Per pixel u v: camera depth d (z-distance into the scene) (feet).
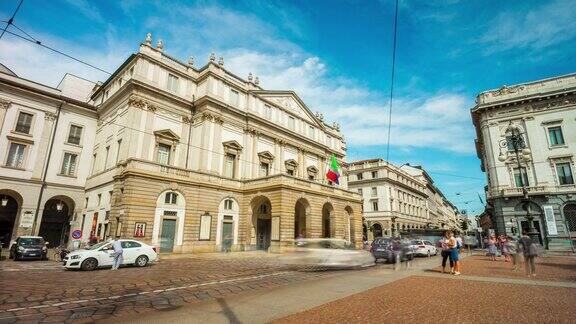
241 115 109.91
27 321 22.07
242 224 99.55
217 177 96.37
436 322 19.93
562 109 113.70
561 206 107.04
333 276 43.78
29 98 93.25
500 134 122.72
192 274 46.19
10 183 86.58
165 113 95.04
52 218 99.60
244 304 25.88
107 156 94.43
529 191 111.96
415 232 140.26
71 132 101.04
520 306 23.91
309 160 137.39
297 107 136.26
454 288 32.17
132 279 40.98
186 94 102.17
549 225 107.04
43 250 68.54
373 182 197.26
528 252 43.42
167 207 82.33
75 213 97.86
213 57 105.29
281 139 123.24
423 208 251.80
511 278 39.88
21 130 90.63
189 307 25.36
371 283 36.29
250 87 116.78
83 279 40.78
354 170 207.82
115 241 55.21
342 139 165.48
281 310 23.63
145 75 90.94
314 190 103.60
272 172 117.19
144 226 76.43
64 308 25.61
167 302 27.61
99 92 114.11
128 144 83.71
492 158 122.11
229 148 103.60
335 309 23.48
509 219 114.52
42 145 93.71
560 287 32.17
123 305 26.58
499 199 117.60
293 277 43.16
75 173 99.76
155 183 80.59
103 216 85.40
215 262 65.51
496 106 123.75
